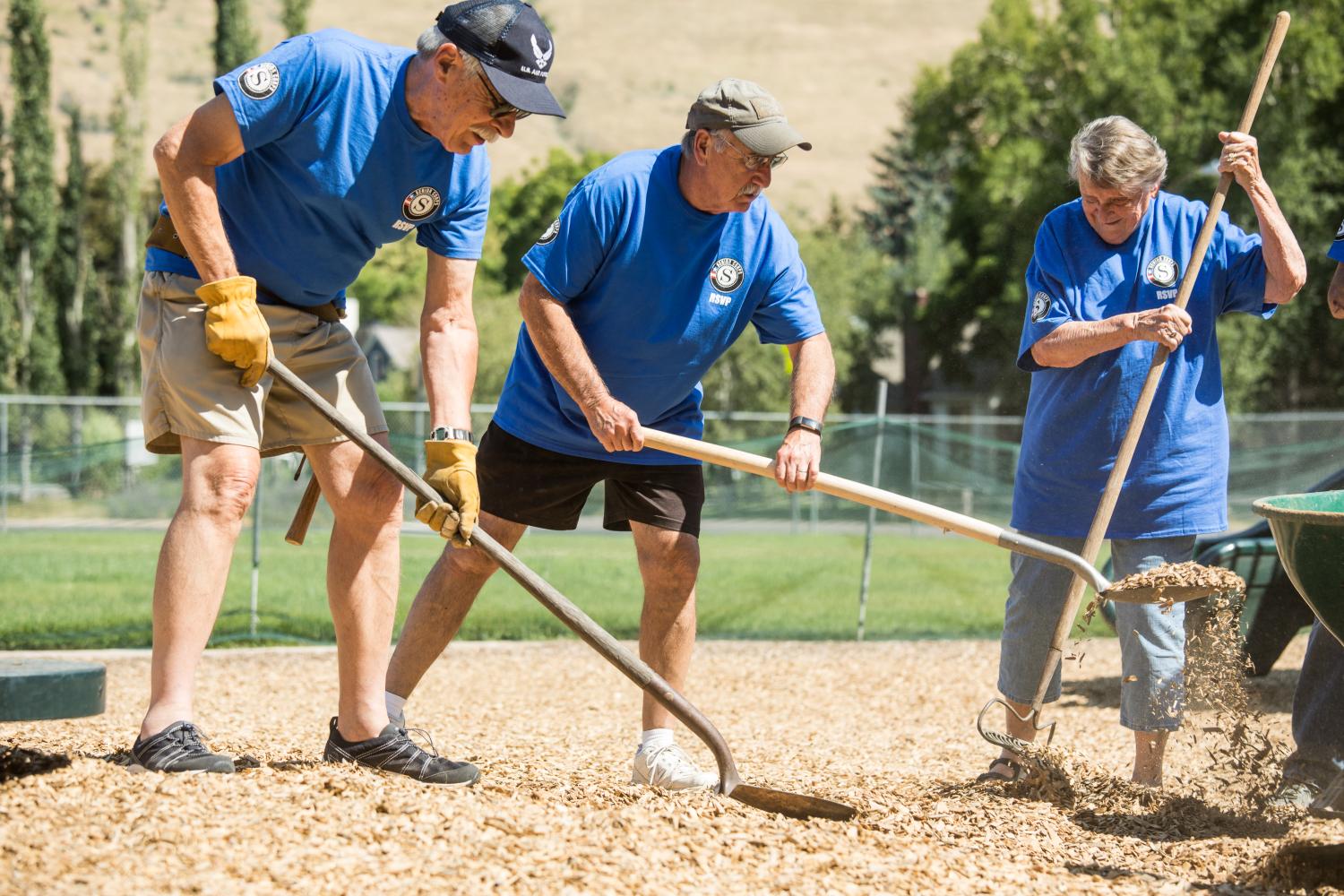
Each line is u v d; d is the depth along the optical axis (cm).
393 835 414
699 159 522
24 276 6350
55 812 410
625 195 533
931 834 487
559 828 438
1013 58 5262
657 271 540
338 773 475
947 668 1159
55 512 2714
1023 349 630
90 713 749
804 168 18038
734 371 5072
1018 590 634
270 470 2166
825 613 1568
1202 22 4869
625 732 821
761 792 500
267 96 457
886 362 7844
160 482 2762
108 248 7700
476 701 959
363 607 514
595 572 1816
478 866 398
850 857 438
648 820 455
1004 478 2409
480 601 1573
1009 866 445
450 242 516
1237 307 625
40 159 6353
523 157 18725
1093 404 612
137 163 7006
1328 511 534
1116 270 619
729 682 1084
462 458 497
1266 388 4828
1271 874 445
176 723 468
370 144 477
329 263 502
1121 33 4984
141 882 365
